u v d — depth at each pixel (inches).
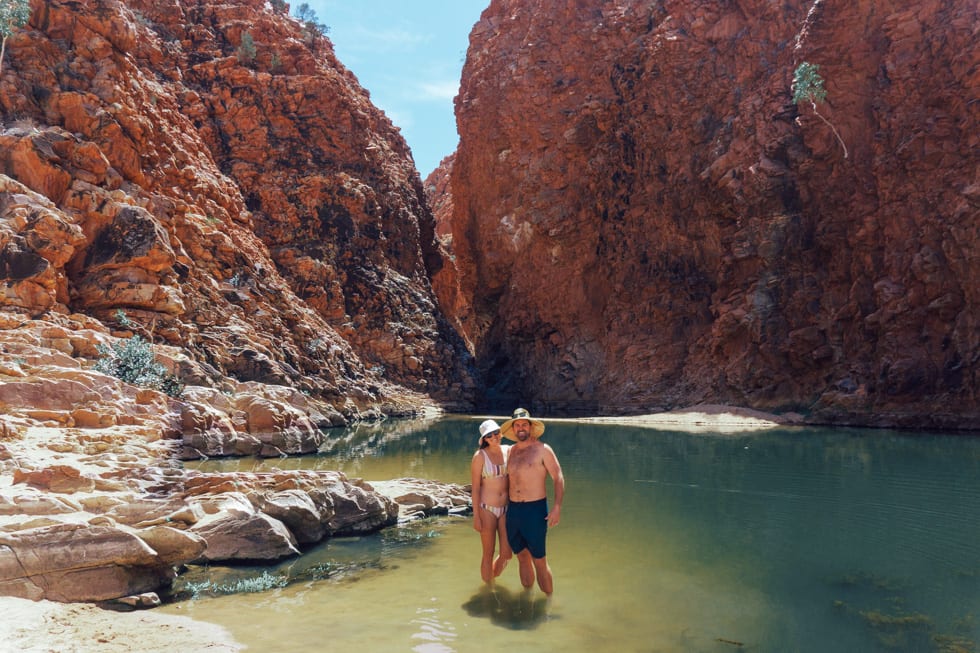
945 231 1093.8
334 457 638.5
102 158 1035.9
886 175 1229.7
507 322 2137.1
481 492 244.5
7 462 340.5
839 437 870.4
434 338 1854.1
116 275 961.5
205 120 1690.5
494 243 2177.7
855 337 1274.6
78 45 1151.6
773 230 1457.9
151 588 229.1
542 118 2070.6
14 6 1056.8
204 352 1037.2
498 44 2274.9
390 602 219.1
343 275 1732.3
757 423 1220.5
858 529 311.3
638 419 1348.4
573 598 221.3
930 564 251.1
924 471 503.2
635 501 394.6
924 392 1082.7
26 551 208.2
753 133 1553.9
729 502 386.9
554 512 231.5
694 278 1739.7
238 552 270.5
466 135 2310.5
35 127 1011.9
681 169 1768.0
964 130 1123.3
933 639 177.9
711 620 197.8
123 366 723.4
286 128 1777.8
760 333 1429.6
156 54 1676.9
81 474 304.5
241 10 1900.8
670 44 1804.9
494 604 216.7
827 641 178.2
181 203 1218.6
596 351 1926.7
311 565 267.4
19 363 590.6
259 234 1651.1
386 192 1963.6
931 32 1213.1
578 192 1996.8
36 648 164.4
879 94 1286.9
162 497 298.4
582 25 2073.1
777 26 1651.1
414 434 965.8
